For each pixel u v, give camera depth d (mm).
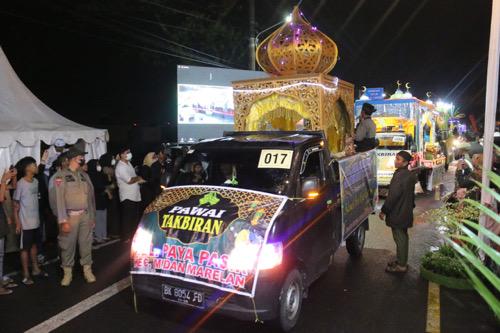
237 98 7215
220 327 4645
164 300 4402
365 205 7062
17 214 5902
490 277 1764
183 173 5406
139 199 8469
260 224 4199
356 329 4621
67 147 9984
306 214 4785
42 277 6246
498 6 5379
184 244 4312
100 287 5840
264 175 4949
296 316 4586
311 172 5285
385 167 13594
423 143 15391
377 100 15203
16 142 8203
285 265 4277
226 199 4594
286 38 6930
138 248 4559
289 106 6824
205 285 4172
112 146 19891
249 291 4020
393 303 5297
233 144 5445
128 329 4609
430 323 4754
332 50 7129
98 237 8273
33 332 4539
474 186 6152
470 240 1923
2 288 5609
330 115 6961
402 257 6363
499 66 5418
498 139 5512
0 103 9008
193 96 13867
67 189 5754
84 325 4703
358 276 6273
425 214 6535
